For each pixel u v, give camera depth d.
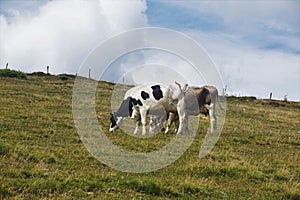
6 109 21.88
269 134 22.19
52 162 11.64
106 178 10.30
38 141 14.81
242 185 11.23
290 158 15.80
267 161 14.72
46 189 8.84
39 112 22.16
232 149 16.58
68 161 11.94
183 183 10.23
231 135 20.64
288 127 27.34
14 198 8.02
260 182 11.80
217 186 10.81
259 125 26.25
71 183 9.38
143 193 9.57
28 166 10.73
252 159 14.73
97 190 9.32
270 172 13.08
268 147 18.47
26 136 15.35
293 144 19.94
